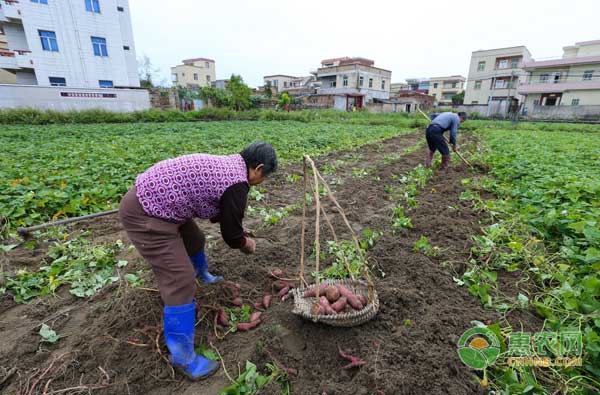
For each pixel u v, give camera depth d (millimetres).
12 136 13133
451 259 3604
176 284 2139
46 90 22516
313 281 3250
